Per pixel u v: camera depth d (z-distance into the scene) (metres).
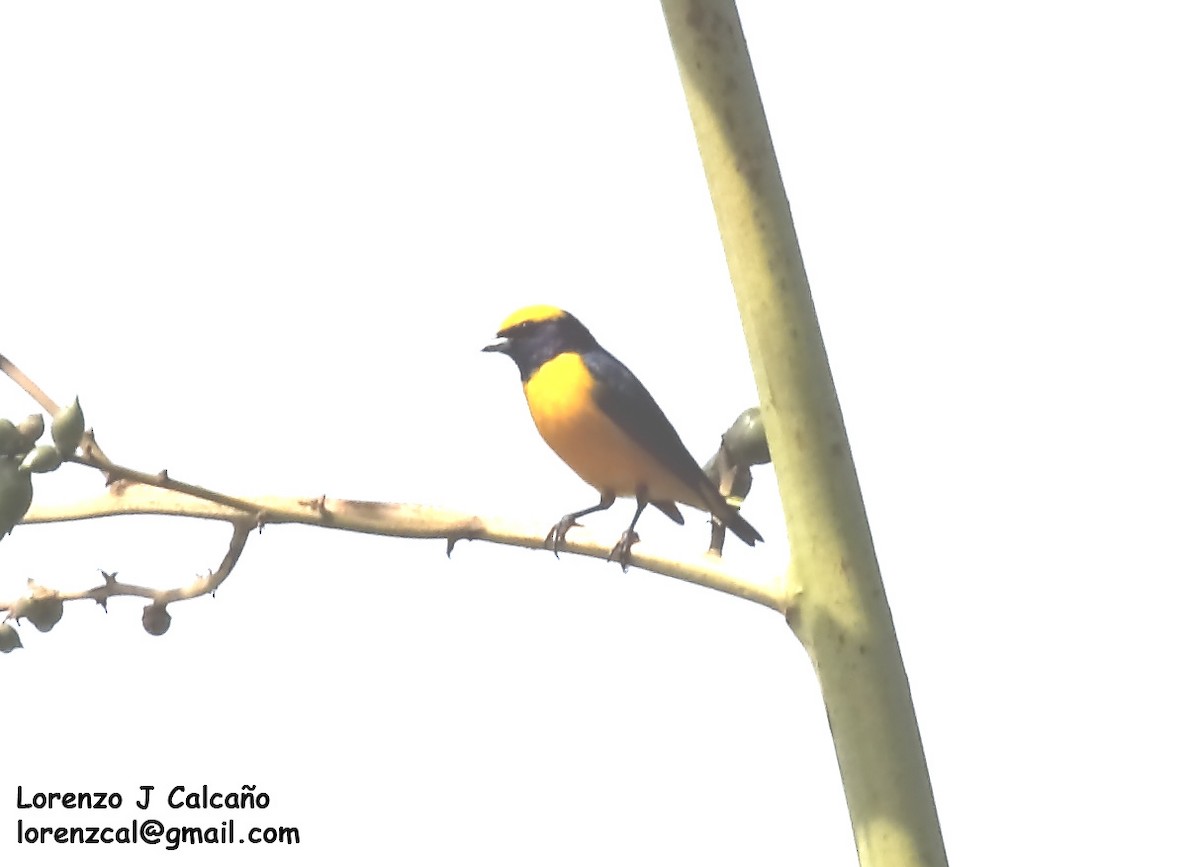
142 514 5.05
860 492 4.58
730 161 4.52
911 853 4.42
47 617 5.42
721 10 4.52
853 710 4.48
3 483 4.50
